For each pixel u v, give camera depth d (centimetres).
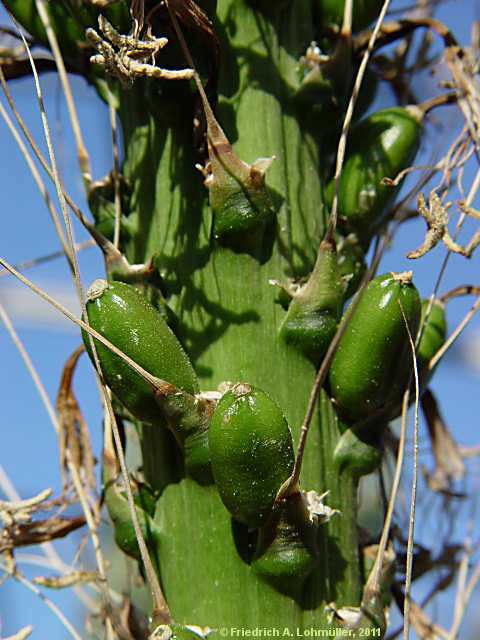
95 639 23
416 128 22
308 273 21
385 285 20
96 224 22
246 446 18
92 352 19
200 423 19
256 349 20
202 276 20
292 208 21
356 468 20
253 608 19
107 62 19
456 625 23
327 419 20
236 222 20
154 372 19
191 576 20
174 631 19
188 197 21
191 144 21
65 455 23
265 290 20
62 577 23
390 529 21
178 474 20
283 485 19
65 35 22
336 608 20
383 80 25
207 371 20
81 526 23
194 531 20
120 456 19
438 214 20
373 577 20
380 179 21
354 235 21
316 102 21
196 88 20
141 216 21
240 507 19
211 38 20
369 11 22
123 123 22
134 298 19
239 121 21
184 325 20
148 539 20
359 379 20
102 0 20
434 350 22
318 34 22
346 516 20
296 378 20
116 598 24
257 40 21
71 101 22
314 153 21
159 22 20
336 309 20
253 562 19
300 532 19
